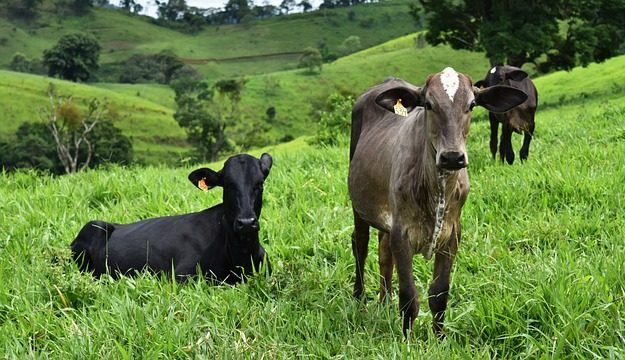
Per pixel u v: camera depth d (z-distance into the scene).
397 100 5.53
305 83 128.88
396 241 5.54
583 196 8.84
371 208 6.30
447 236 5.49
